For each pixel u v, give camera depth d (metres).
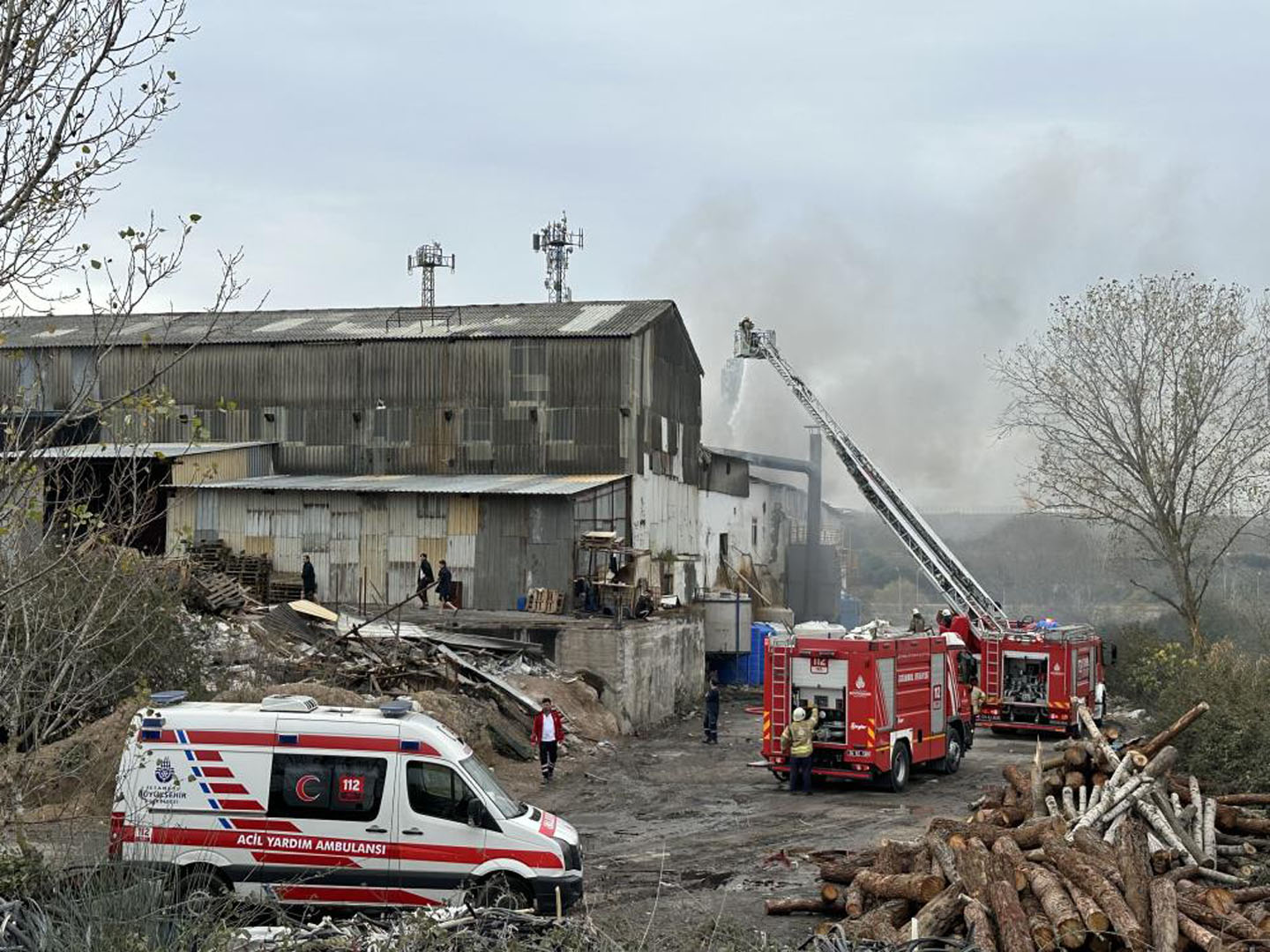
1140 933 11.71
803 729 25.86
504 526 40.09
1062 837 14.30
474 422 45.81
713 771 29.47
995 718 36.00
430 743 14.80
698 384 54.06
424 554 40.66
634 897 16.89
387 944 10.25
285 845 14.45
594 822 23.00
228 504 42.28
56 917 9.91
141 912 9.52
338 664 29.91
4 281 11.13
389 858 14.52
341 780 14.61
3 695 12.02
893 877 14.27
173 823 14.38
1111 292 43.66
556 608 39.28
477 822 14.59
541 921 10.88
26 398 12.28
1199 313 42.88
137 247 11.67
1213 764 21.47
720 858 19.67
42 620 12.71
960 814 23.78
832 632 26.95
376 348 46.56
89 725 20.19
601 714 35.28
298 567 41.62
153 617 22.77
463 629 36.50
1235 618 51.00
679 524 50.81
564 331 45.44
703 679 45.88
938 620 37.81
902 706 26.91
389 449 46.38
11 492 11.12
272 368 47.22
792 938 14.64
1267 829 17.14
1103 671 38.66
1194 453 42.94
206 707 15.01
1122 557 49.12
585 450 44.88
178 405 47.75
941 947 12.48
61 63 11.24
